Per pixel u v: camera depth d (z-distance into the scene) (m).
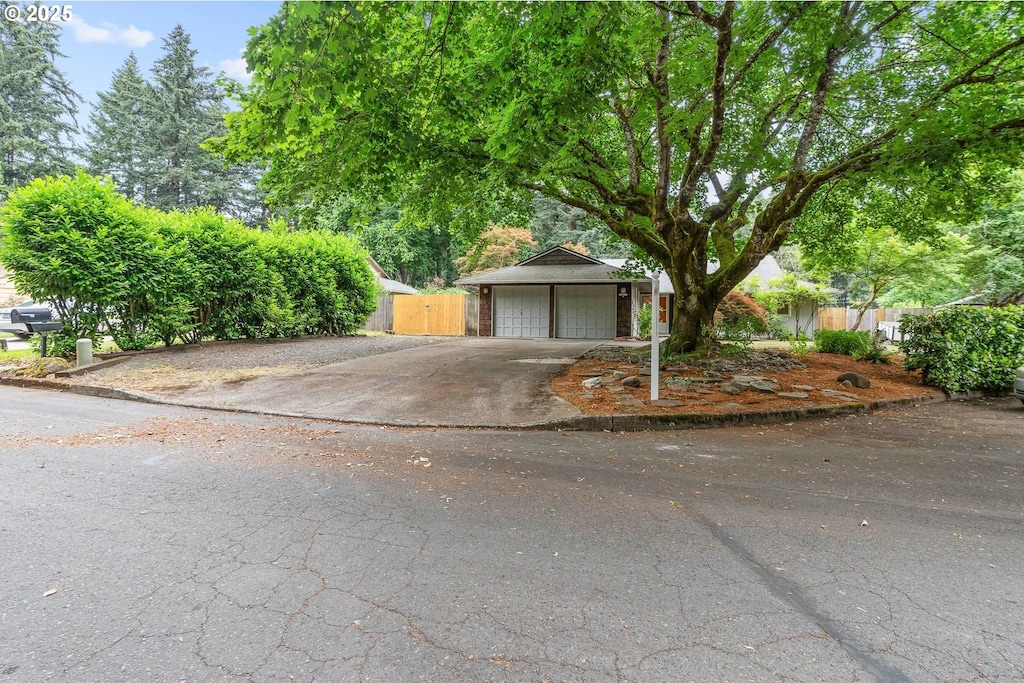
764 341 20.33
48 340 10.83
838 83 8.74
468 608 2.54
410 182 11.20
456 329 23.97
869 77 9.01
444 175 9.88
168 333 12.82
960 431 6.88
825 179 9.22
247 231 14.74
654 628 2.39
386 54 7.27
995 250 18.44
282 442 5.73
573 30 6.09
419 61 7.05
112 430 6.14
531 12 6.24
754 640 2.31
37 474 4.44
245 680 2.00
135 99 40.78
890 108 9.52
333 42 4.73
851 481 4.62
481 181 10.36
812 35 7.31
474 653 2.20
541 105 6.44
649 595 2.67
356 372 10.61
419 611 2.50
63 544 3.13
